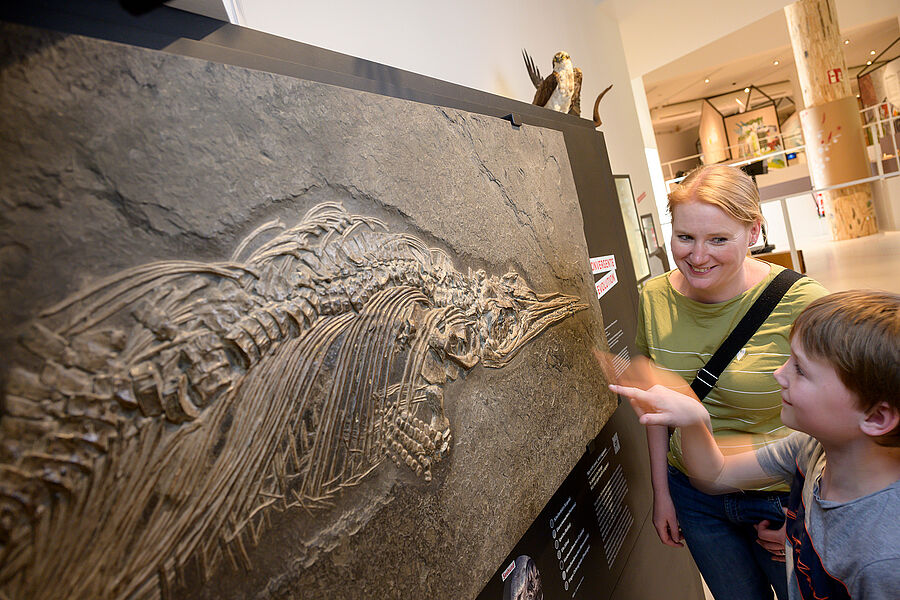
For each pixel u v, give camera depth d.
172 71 0.63
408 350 0.89
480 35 2.67
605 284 2.01
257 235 0.69
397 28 2.07
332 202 0.80
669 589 2.16
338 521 0.72
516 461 1.13
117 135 0.58
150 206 0.59
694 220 1.34
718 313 1.46
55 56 0.54
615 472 1.87
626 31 5.57
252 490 0.63
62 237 0.52
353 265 0.81
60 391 0.50
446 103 1.25
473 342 1.06
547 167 1.55
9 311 0.49
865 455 0.90
